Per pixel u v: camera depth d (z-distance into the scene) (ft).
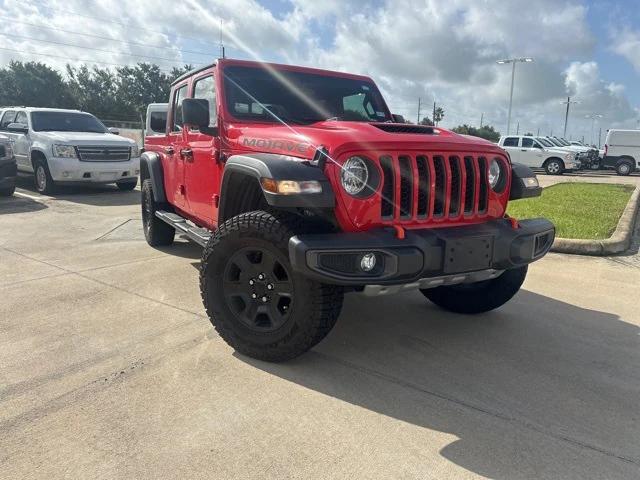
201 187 15.14
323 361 11.18
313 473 7.55
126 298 14.94
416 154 10.40
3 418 8.78
